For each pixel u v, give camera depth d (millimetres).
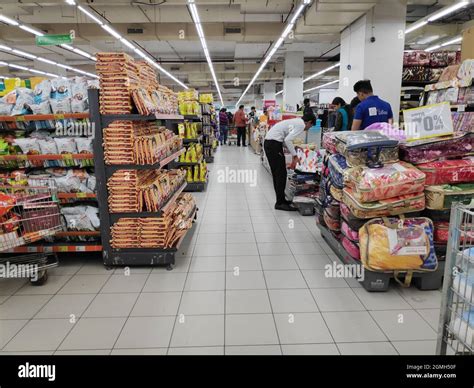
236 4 9422
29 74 19969
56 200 3045
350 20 7805
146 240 3236
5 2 7742
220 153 13438
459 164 2801
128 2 8078
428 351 2088
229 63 18516
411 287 2898
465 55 4668
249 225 4703
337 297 2748
